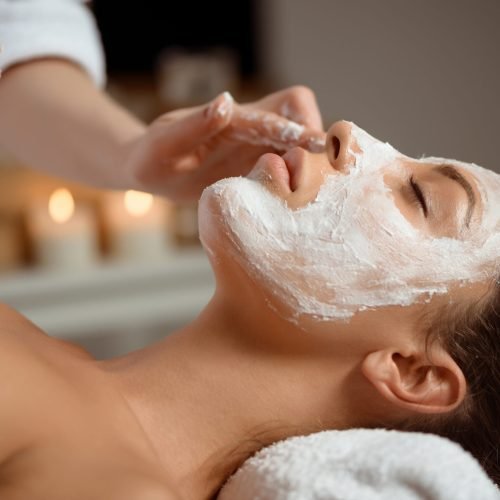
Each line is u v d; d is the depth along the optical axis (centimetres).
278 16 318
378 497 109
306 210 128
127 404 125
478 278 132
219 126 145
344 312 127
